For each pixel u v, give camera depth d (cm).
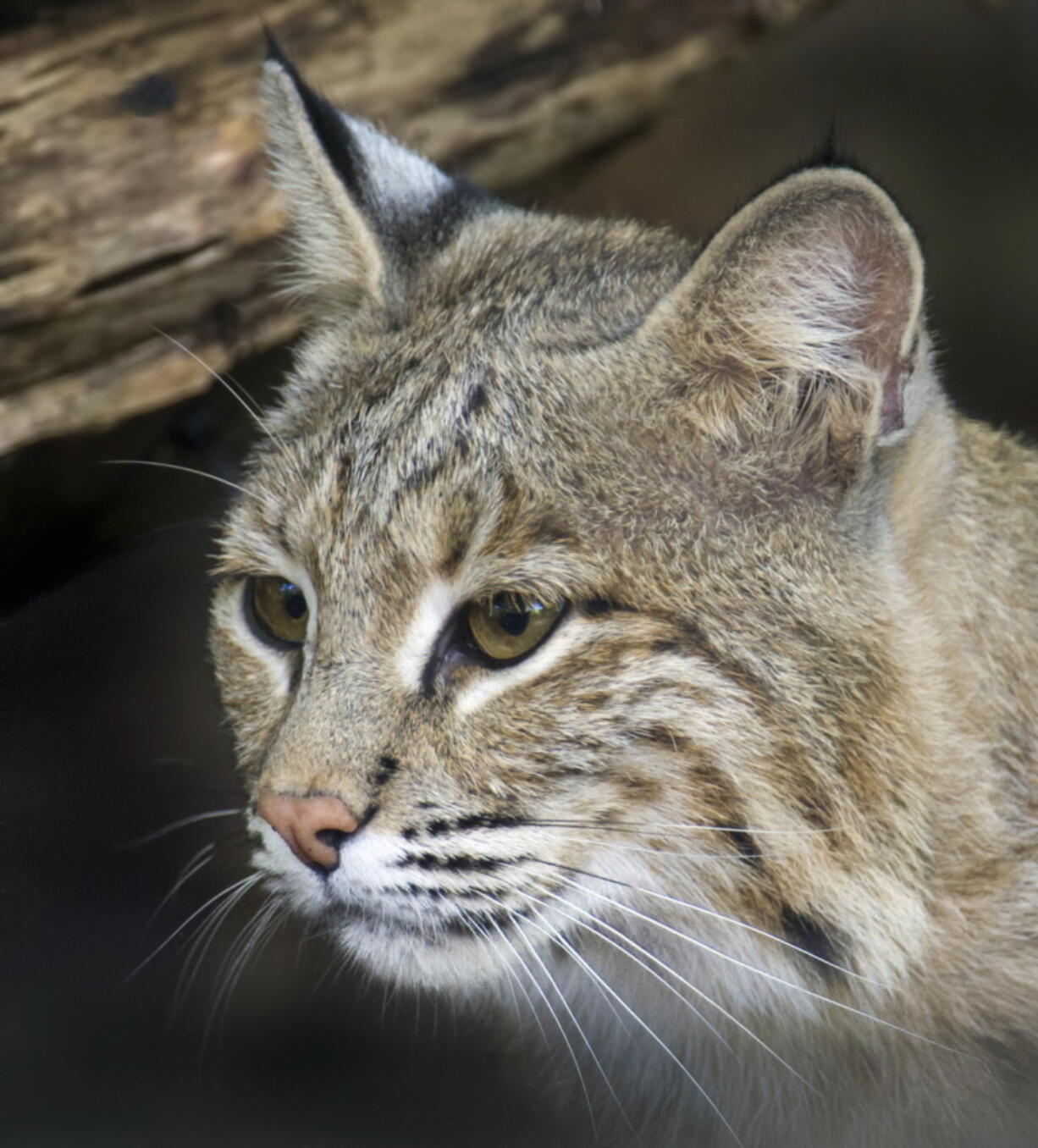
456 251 756
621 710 608
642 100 1001
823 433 616
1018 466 758
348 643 623
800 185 579
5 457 812
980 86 1575
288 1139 827
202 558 987
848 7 1581
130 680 973
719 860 630
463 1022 854
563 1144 817
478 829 610
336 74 902
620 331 662
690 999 711
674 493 618
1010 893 661
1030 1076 683
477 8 934
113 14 845
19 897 866
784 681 615
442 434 636
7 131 807
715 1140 767
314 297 791
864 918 640
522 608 606
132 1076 835
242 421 933
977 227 1531
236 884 742
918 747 638
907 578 650
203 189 832
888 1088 697
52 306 802
